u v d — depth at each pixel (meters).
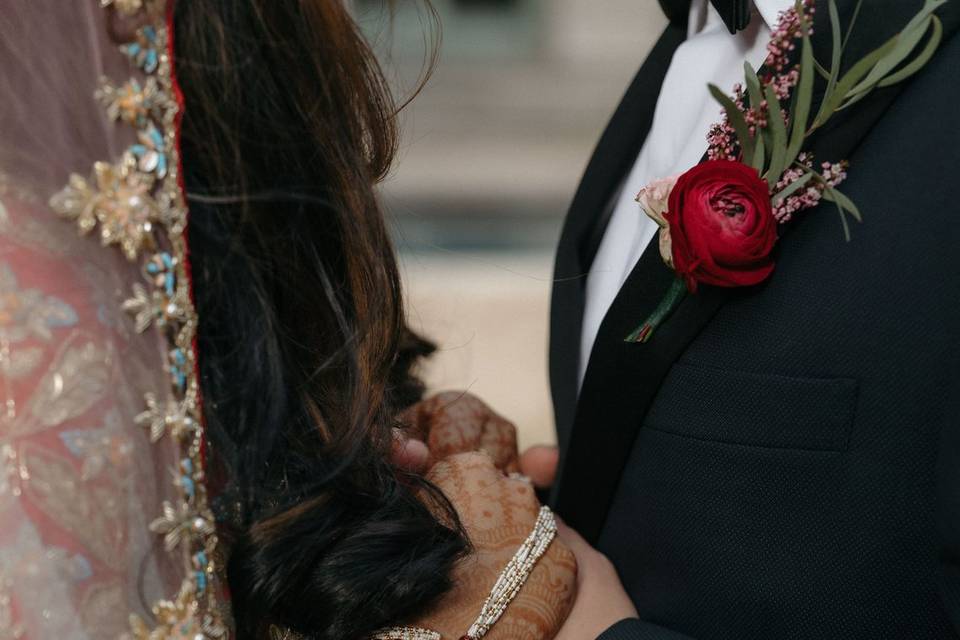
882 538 1.43
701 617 1.58
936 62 1.35
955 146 1.32
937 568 1.35
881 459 1.41
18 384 1.00
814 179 1.40
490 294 5.71
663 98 1.78
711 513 1.54
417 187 7.77
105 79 1.06
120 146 1.07
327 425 1.33
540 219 7.53
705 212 1.39
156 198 1.09
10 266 1.00
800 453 1.46
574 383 1.94
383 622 1.34
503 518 1.47
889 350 1.39
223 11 1.19
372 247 1.35
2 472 0.99
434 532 1.38
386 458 1.41
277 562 1.28
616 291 1.84
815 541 1.47
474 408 1.77
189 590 1.10
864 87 1.35
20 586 0.99
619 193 1.95
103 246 1.06
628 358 1.58
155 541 1.07
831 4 1.39
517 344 5.04
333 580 1.29
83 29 1.06
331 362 1.33
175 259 1.11
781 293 1.45
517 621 1.39
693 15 1.81
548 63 8.77
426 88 8.41
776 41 1.44
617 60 8.81
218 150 1.21
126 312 1.07
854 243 1.40
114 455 1.04
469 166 8.09
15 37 1.04
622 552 1.68
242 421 1.25
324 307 1.33
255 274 1.24
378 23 1.57
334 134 1.29
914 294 1.36
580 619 1.51
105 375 1.04
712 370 1.51
